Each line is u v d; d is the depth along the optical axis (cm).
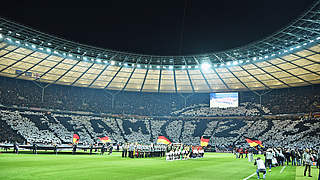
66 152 4956
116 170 2183
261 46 5638
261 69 6494
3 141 5806
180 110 8594
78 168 2248
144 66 7044
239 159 4381
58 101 7781
